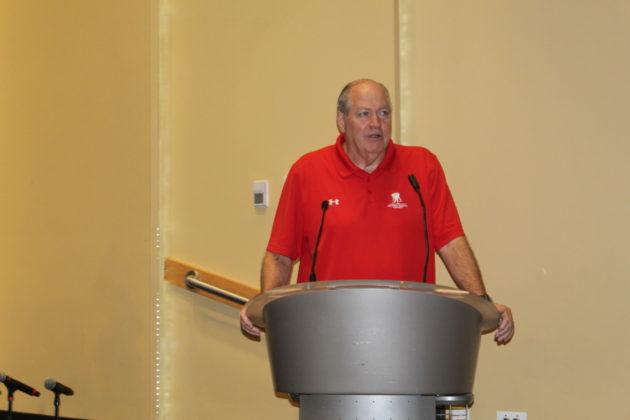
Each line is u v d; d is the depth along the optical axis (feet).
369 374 4.96
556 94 9.25
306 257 8.13
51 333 13.57
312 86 10.90
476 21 9.74
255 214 11.29
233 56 11.73
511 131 9.45
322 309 5.05
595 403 8.82
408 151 8.09
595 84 9.07
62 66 13.82
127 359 12.37
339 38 10.69
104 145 13.04
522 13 9.50
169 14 12.44
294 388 5.17
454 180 9.71
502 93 9.53
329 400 5.29
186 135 12.13
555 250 9.12
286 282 8.17
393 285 5.11
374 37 10.37
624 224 8.82
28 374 13.84
